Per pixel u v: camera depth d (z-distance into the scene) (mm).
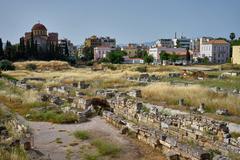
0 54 113750
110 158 14844
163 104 29188
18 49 123812
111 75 65562
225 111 24844
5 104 28859
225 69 90188
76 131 19469
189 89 34938
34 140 17719
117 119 21609
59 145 16844
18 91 38344
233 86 44719
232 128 20422
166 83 46531
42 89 42906
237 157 14477
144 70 88312
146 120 22000
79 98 28828
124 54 151750
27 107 27422
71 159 14516
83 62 147375
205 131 17875
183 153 14312
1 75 64750
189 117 20125
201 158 13258
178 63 126562
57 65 105938
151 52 168375
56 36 174750
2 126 19391
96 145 16625
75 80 56281
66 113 24219
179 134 19172
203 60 138875
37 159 14062
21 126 19812
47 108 26328
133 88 41219
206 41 164250
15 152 14039
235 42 153500
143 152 15883
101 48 175250
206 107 27078
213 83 49719
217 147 16203
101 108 26891
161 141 16031
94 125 21719
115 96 32125
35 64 102938
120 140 17906
